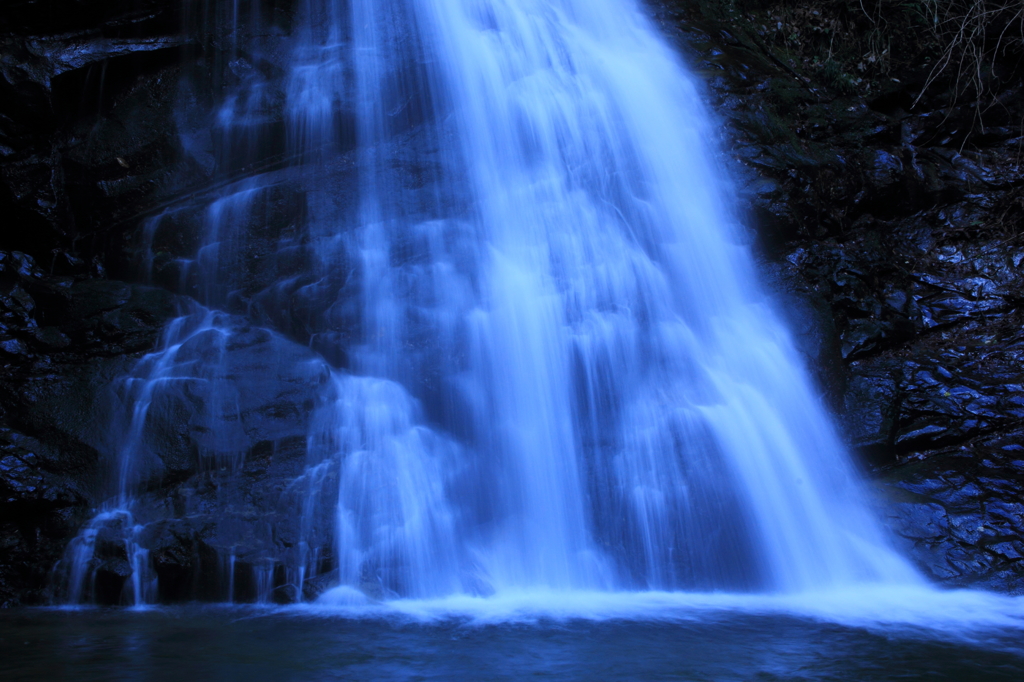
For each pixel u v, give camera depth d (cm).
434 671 401
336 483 629
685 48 1059
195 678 388
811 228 947
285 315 786
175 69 897
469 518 652
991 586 607
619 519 649
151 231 843
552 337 761
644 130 931
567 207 860
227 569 568
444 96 917
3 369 717
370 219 821
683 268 859
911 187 1068
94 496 634
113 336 761
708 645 452
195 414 667
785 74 1122
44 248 867
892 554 641
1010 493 688
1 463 636
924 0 1238
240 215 820
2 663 414
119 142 867
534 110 912
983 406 798
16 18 855
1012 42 1238
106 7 873
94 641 460
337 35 917
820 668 407
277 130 882
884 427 782
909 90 1223
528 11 984
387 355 744
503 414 725
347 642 458
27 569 589
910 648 446
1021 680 389
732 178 910
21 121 855
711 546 640
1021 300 993
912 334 937
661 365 753
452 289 785
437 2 932
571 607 555
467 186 862
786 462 719
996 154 1190
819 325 836
